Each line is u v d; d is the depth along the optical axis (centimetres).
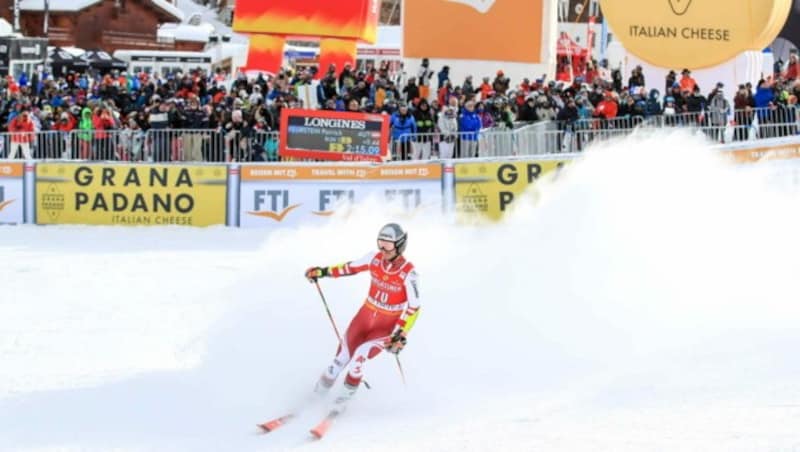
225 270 1518
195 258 1636
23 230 1975
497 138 2055
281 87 2353
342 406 805
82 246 1778
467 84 2302
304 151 2064
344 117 2050
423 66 2466
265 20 2809
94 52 3497
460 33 2611
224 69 3947
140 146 2122
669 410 755
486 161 1903
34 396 886
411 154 2080
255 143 2092
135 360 1002
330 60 2839
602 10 2439
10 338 1103
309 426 794
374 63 3725
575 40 3859
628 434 702
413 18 2630
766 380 810
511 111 2131
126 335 1109
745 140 2002
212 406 854
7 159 2075
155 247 1761
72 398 879
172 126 2130
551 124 2047
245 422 812
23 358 1016
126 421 818
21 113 2169
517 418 771
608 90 2100
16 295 1348
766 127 2000
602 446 679
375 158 2044
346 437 758
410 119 2080
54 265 1579
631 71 2467
